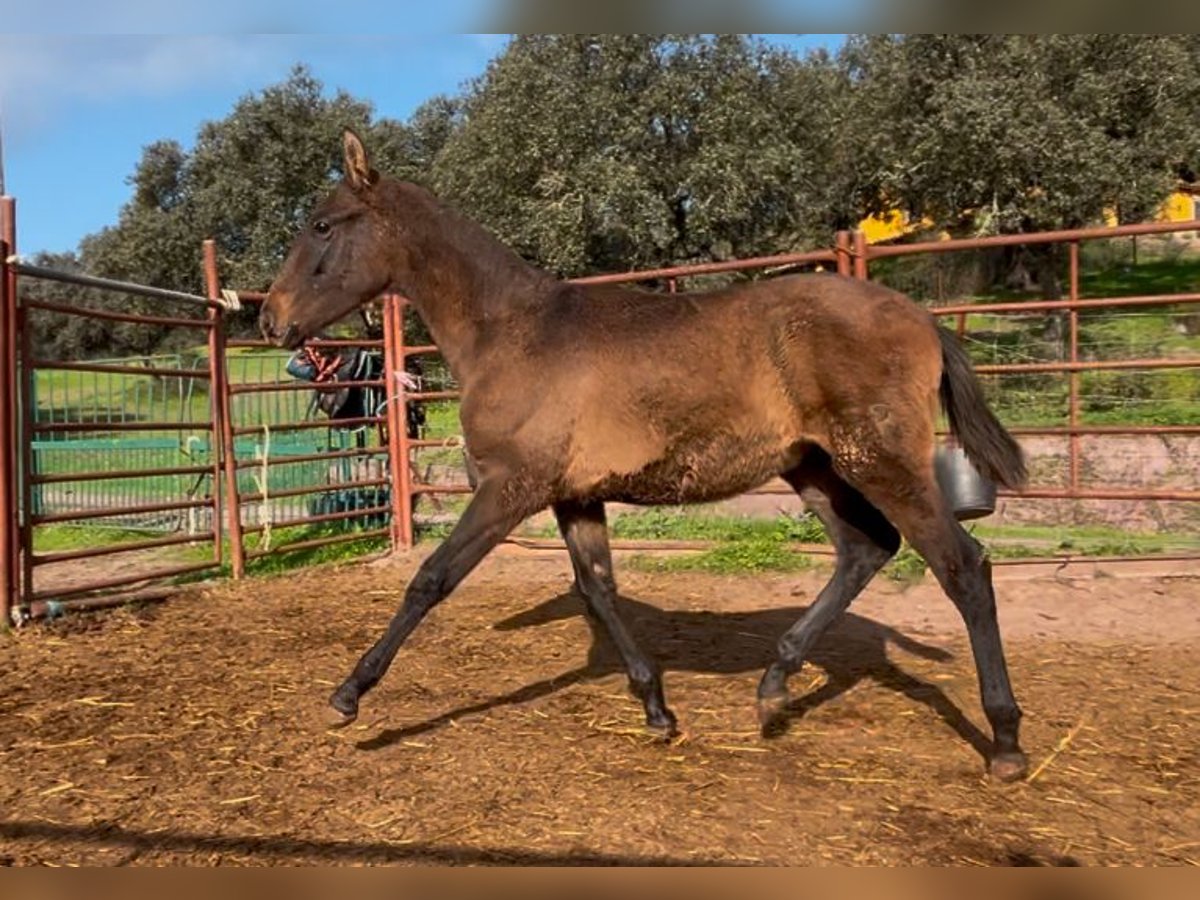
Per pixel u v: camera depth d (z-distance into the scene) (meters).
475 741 3.81
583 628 5.56
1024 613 5.61
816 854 2.87
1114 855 2.85
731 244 22.19
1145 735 3.78
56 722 4.05
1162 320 14.86
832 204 22.25
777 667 3.83
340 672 4.75
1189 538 7.38
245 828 3.07
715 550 7.10
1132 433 6.02
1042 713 4.04
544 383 3.56
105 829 3.07
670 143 22.36
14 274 5.52
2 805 3.25
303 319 3.98
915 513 3.35
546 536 8.34
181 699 4.35
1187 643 5.02
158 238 30.12
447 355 3.91
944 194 17.28
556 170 21.56
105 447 9.33
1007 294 20.16
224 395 6.92
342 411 8.90
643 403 3.51
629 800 3.25
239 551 7.04
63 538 9.15
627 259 22.11
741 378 3.47
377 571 7.30
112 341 28.42
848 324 3.39
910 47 17.53
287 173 29.91
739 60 21.95
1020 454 3.52
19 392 5.67
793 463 3.63
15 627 5.55
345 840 2.98
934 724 3.94
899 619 5.63
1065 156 15.50
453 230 3.88
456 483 10.44
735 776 3.45
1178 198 21.91
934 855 2.85
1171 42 15.83
